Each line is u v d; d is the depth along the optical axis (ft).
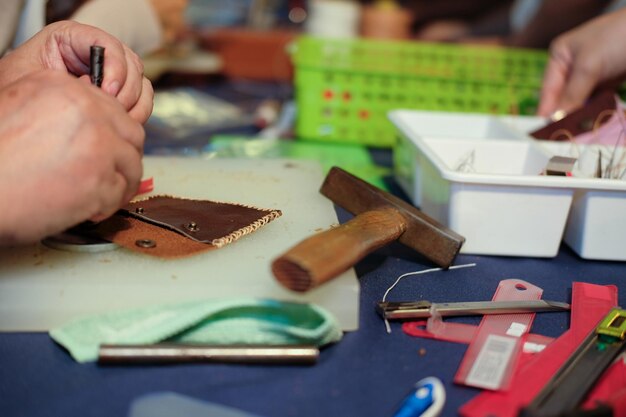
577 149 2.77
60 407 1.47
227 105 5.24
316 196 2.54
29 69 2.12
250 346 1.64
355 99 4.09
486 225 2.37
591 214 2.35
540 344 1.78
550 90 3.81
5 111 1.59
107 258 1.92
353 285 1.80
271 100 5.53
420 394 1.44
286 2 8.16
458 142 2.78
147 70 4.96
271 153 3.83
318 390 1.55
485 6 8.07
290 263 1.57
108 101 1.68
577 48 3.68
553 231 2.38
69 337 1.68
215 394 1.52
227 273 1.86
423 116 3.36
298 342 1.69
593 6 5.89
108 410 1.46
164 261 1.91
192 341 1.72
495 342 1.76
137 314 1.72
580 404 1.46
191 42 6.29
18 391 1.51
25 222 1.58
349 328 1.83
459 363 1.69
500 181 2.27
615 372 1.62
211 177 2.74
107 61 1.95
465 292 2.11
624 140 2.84
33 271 1.82
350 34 6.46
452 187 2.33
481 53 4.41
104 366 1.61
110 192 1.66
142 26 3.91
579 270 2.35
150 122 4.45
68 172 1.56
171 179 2.69
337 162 3.72
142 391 1.53
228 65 6.50
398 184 3.31
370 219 2.03
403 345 1.77
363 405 1.51
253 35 6.48
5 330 1.78
